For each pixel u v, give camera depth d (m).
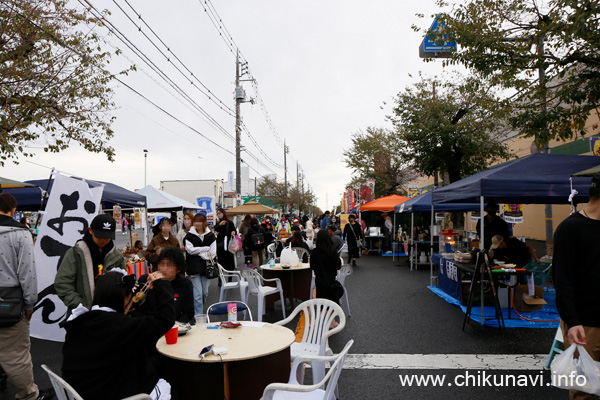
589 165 7.39
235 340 3.75
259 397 3.47
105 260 4.72
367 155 35.66
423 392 4.52
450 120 17.02
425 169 18.81
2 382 4.74
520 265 8.32
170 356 3.35
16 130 8.30
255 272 7.94
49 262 5.88
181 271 4.92
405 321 7.61
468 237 15.42
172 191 37.50
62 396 2.77
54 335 5.86
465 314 7.36
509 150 20.28
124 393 2.81
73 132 8.70
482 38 8.13
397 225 23.05
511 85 8.30
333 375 3.21
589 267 3.04
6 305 3.84
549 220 12.43
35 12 7.69
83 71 8.43
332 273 6.95
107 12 8.61
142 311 3.76
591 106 7.42
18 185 6.53
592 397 3.01
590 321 3.05
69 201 6.05
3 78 7.60
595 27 6.97
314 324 4.91
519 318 7.59
